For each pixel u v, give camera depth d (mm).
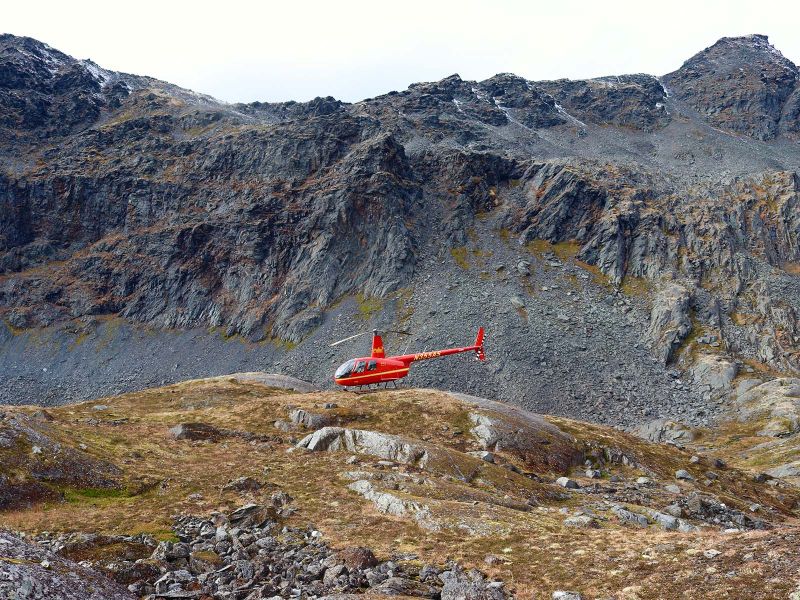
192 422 62938
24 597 17359
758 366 156125
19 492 36750
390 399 73812
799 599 19781
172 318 199250
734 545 25781
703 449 115312
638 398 141625
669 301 176875
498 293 182125
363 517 36062
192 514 35562
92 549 26391
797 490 73625
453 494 42688
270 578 26250
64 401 163125
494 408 72312
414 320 172625
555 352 154000
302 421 65312
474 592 23906
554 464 63750
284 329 183750
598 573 25250
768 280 191375
